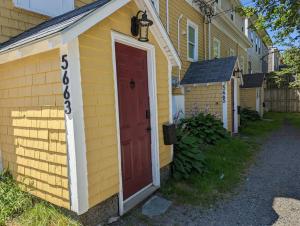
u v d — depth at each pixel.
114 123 3.33
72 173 2.80
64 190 2.95
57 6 4.75
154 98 4.27
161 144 4.48
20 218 3.12
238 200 3.89
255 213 3.47
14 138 3.64
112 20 3.32
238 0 16.48
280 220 3.27
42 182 3.25
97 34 3.07
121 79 3.67
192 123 7.80
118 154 3.38
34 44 2.83
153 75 4.25
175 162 4.81
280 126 12.32
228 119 9.25
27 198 3.38
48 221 2.97
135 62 3.96
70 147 2.79
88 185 2.92
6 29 4.04
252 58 24.14
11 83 3.56
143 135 4.14
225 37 15.09
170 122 4.79
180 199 3.92
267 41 11.84
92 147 2.98
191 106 9.59
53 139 3.01
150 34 4.15
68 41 2.59
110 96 3.27
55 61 2.87
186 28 10.19
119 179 3.39
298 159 6.18
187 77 9.73
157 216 3.43
